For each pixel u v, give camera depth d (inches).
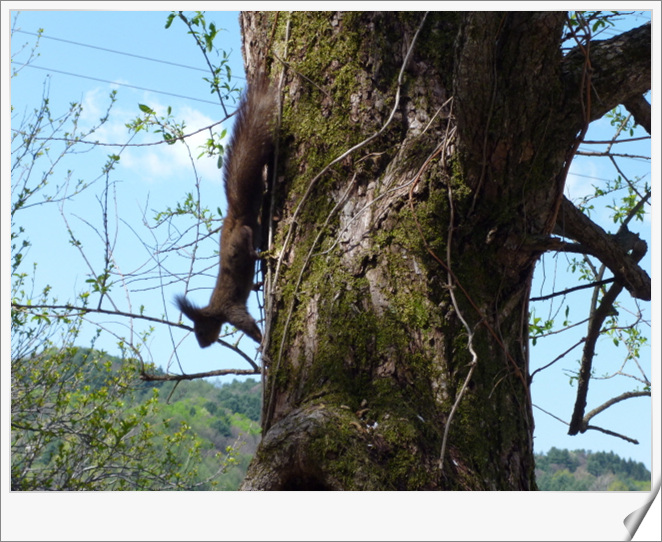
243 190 183.0
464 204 127.0
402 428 109.7
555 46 119.8
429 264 124.4
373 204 128.8
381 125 132.3
